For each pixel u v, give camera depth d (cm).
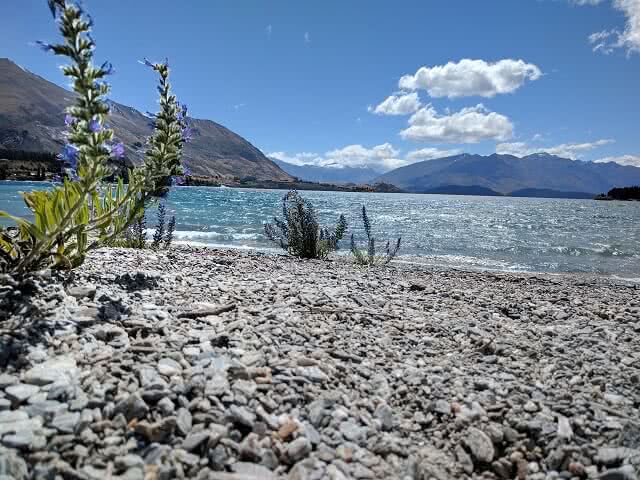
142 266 99
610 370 64
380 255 238
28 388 43
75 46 55
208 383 48
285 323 71
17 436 37
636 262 292
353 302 91
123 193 76
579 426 49
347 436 45
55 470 35
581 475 43
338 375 56
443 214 835
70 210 65
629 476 41
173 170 73
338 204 1128
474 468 45
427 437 48
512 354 69
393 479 40
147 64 67
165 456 38
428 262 247
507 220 718
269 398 48
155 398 44
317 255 201
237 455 40
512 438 48
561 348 72
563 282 169
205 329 64
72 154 61
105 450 38
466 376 60
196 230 365
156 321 64
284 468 40
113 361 51
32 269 71
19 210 421
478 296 111
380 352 66
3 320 54
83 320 58
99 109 57
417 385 57
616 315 97
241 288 90
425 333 77
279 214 596
